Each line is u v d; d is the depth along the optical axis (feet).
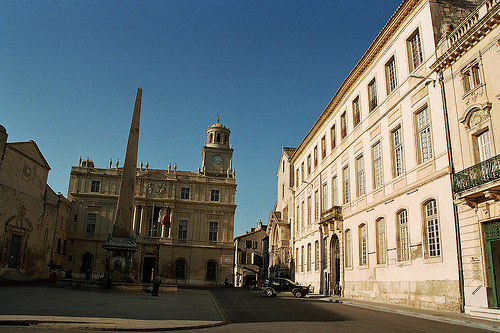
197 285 221.05
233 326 42.34
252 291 152.97
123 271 94.48
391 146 81.30
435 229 65.10
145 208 228.02
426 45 71.41
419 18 74.13
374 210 86.17
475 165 55.01
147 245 222.28
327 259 115.03
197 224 231.09
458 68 62.34
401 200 75.15
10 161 146.41
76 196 225.35
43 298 61.87
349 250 100.94
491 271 53.42
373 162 89.20
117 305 57.00
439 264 62.69
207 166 254.68
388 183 81.00
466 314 54.95
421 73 72.02
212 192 237.86
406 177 74.28
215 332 36.94
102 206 225.97
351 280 96.27
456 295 58.29
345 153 106.32
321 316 53.98
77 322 37.24
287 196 181.16
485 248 54.39
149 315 47.37
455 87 62.69
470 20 60.39
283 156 196.03
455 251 59.26
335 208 106.22
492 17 54.90
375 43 88.84
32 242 164.04
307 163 150.00
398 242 75.72
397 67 80.94
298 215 160.56
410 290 69.97
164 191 231.91
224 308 66.33
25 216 157.69
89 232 222.48
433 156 66.44
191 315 50.21
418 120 72.84
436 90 67.05
